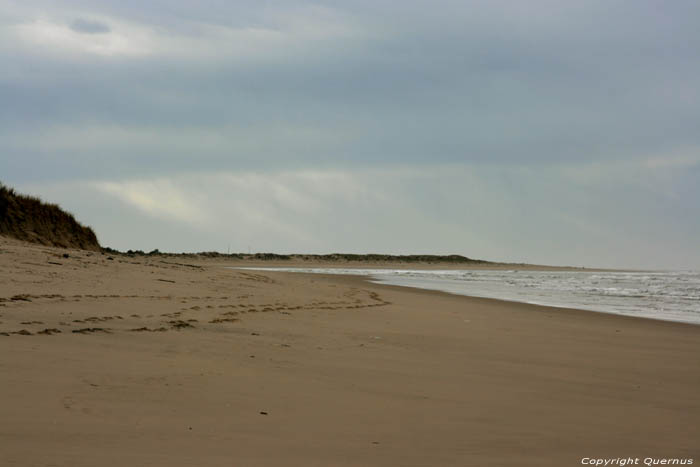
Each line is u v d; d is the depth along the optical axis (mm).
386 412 6520
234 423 5664
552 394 7949
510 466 4922
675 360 11453
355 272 67938
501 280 57781
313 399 6855
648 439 6027
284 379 7789
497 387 8211
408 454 5090
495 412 6812
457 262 162625
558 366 10219
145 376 7203
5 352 7703
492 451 5332
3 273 15922
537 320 18391
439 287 38750
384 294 27203
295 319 14172
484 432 5957
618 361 11062
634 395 8148
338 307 18297
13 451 4340
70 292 14336
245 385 7258
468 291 34844
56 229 31859
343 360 9500
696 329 17766
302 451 4957
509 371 9492
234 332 11383
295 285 26203
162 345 9398
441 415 6535
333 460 4773
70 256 21438
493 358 10695
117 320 11273
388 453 5082
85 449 4531
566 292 37375
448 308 21062
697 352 12734
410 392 7582
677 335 15961
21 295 12867
